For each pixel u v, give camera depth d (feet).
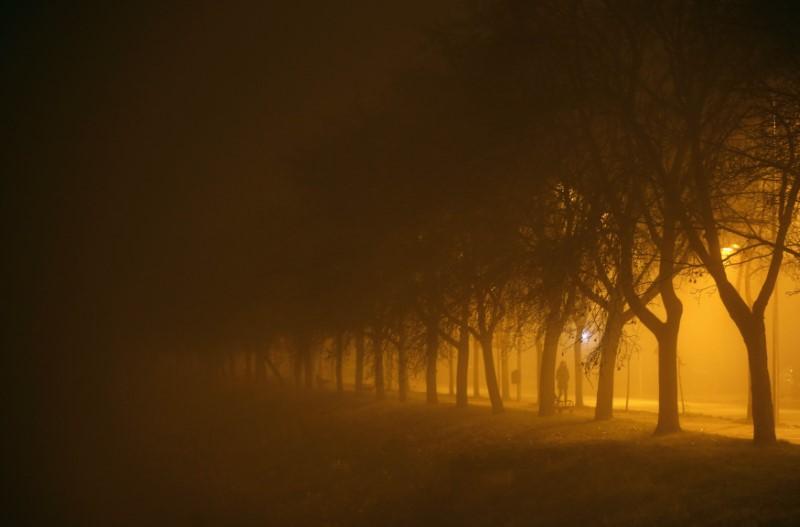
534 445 83.56
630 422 91.35
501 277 84.94
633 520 55.88
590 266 77.71
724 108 71.72
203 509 106.73
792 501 51.34
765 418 67.97
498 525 66.39
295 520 90.12
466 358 130.11
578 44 75.82
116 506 122.52
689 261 83.56
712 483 58.03
